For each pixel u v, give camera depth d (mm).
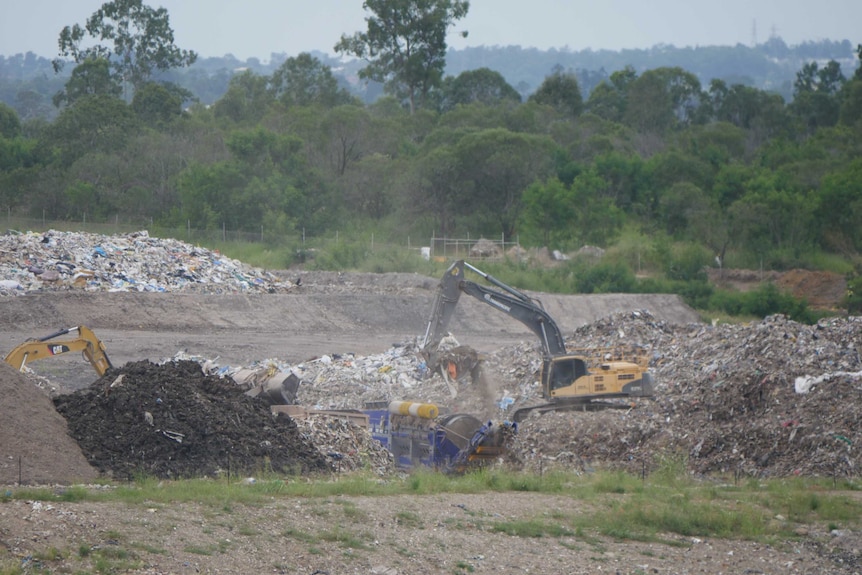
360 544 54250
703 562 59219
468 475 80312
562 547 59312
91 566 45281
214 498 58781
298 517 57531
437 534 58219
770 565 59594
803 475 84000
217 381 84375
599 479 78500
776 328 112250
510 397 116812
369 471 80562
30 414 72688
